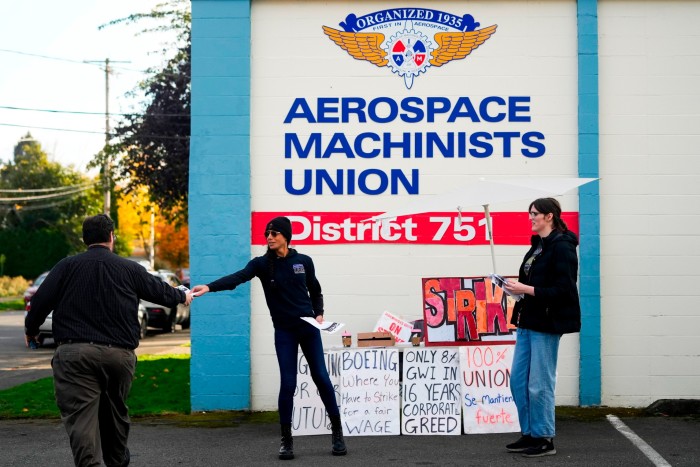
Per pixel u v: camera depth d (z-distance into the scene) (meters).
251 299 9.31
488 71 9.42
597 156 9.31
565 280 7.09
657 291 9.30
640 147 9.38
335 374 8.48
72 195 59.66
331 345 9.19
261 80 9.41
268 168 9.37
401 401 8.40
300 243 9.34
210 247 9.27
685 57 9.40
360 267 9.32
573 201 9.31
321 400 8.14
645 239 9.34
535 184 7.62
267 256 7.38
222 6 9.34
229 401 9.25
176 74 25.86
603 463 6.93
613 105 9.41
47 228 58.56
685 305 9.29
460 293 8.54
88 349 5.84
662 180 9.35
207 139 9.30
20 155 63.53
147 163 26.59
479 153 9.39
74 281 5.95
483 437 8.12
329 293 9.31
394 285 9.30
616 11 9.41
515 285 7.11
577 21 9.39
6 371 14.64
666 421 8.62
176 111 26.00
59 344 5.93
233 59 9.34
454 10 9.43
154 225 62.81
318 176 9.37
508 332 8.48
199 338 9.24
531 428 7.27
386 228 9.33
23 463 7.08
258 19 9.42
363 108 9.40
